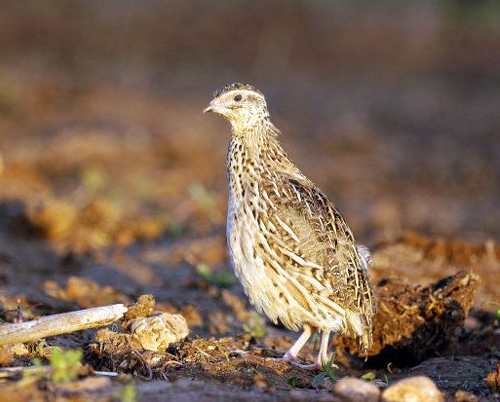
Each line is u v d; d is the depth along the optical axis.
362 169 20.25
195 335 9.34
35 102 23.86
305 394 6.94
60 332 7.44
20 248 13.23
